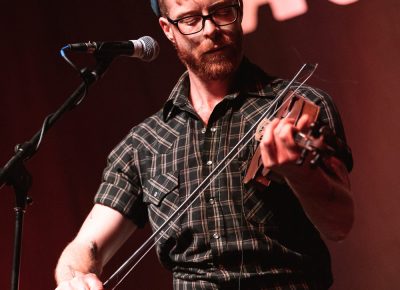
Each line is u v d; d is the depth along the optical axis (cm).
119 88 690
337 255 600
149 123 384
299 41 630
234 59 355
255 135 314
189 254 339
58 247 681
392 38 597
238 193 337
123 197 373
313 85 621
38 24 706
